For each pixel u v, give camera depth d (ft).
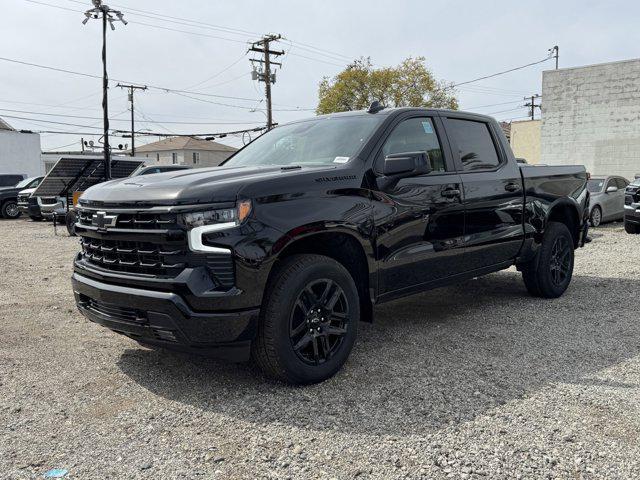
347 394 11.66
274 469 8.77
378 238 13.25
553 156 86.79
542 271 19.69
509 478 8.43
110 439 9.86
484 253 16.87
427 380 12.42
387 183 13.66
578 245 21.77
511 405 11.03
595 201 48.06
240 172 12.43
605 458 8.96
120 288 11.64
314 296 12.01
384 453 9.21
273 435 9.91
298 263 11.74
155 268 11.26
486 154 17.56
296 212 11.65
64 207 51.42
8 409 11.14
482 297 20.72
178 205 10.89
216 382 12.42
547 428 10.02
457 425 10.19
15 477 8.63
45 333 16.51
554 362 13.57
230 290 10.82
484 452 9.20
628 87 78.69
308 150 14.71
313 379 12.07
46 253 36.24
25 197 67.10
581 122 83.66
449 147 16.06
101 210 12.17
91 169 49.90
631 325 16.78
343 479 8.45
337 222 12.26
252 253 10.94
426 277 14.93
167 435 9.98
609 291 21.50
